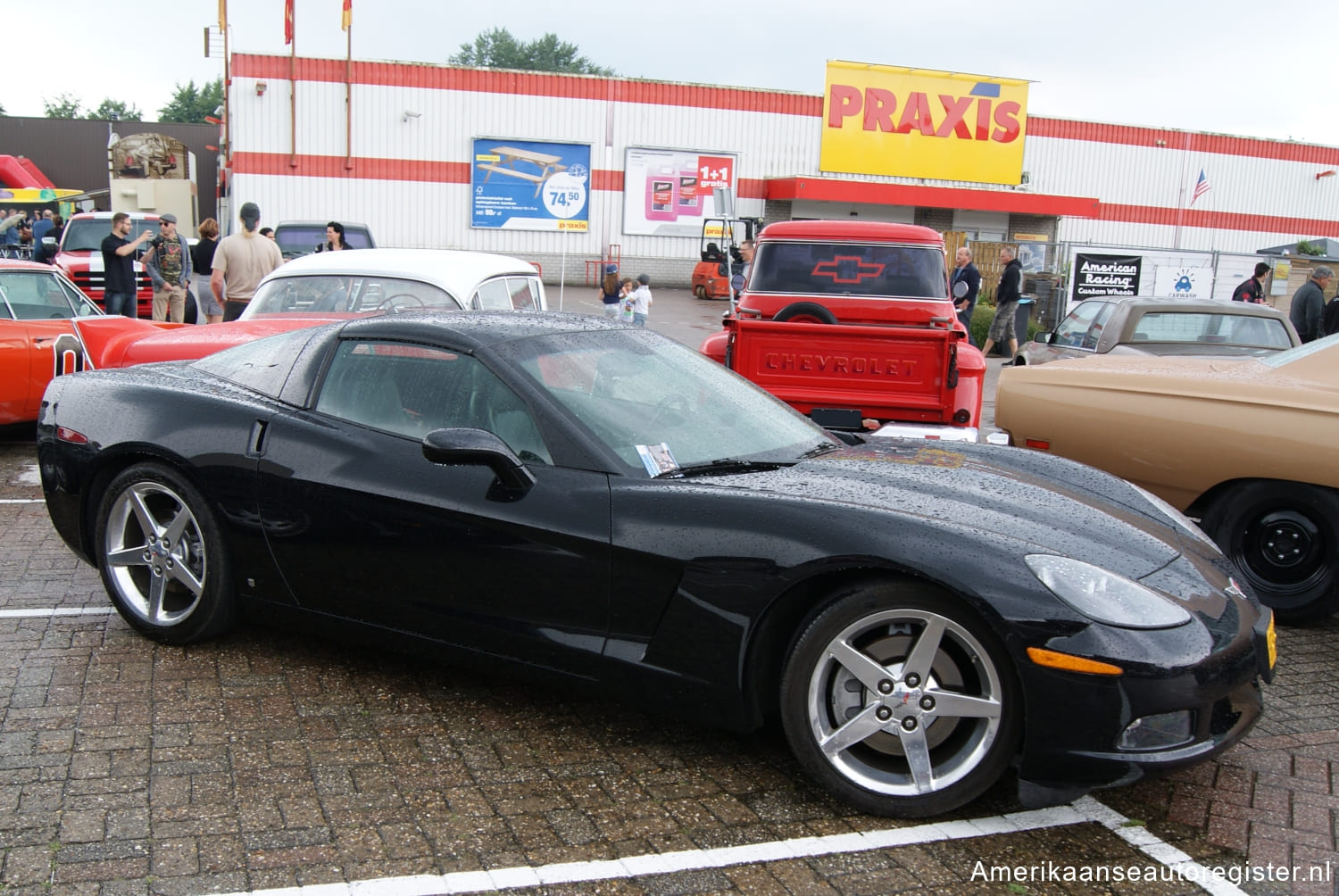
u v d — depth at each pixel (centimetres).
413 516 348
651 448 345
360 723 350
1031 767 282
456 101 3061
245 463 378
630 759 332
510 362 356
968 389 681
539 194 3166
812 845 284
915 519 300
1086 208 3397
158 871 261
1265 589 494
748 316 881
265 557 380
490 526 336
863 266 885
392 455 359
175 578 402
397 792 306
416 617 357
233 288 991
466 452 323
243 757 323
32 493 678
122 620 437
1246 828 302
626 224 3247
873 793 297
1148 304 930
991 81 3416
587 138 3173
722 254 1296
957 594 283
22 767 311
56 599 464
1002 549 290
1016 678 285
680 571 313
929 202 3272
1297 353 538
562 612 332
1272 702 401
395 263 707
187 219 2995
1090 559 298
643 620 321
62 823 281
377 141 3022
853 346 674
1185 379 518
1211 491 507
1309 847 292
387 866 267
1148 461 518
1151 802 315
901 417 679
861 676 298
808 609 313
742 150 3303
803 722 302
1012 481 353
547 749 337
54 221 2419
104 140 4122
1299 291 1246
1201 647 284
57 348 734
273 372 402
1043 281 2192
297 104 2950
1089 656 273
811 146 3356
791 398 684
